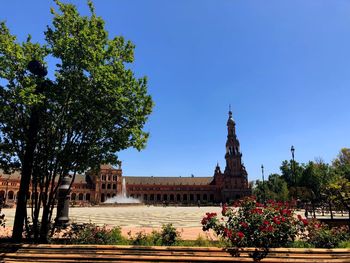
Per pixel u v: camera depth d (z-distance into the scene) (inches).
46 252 289.6
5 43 355.3
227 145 5364.2
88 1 406.0
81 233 366.6
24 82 341.4
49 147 389.1
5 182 4047.7
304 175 3063.5
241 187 5167.3
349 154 2596.0
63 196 448.1
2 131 377.1
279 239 292.8
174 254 280.7
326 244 329.1
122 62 417.1
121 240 372.5
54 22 396.2
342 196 596.1
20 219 343.3
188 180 5974.4
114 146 406.9
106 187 5123.0
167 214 1551.4
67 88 367.9
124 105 401.7
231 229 302.7
